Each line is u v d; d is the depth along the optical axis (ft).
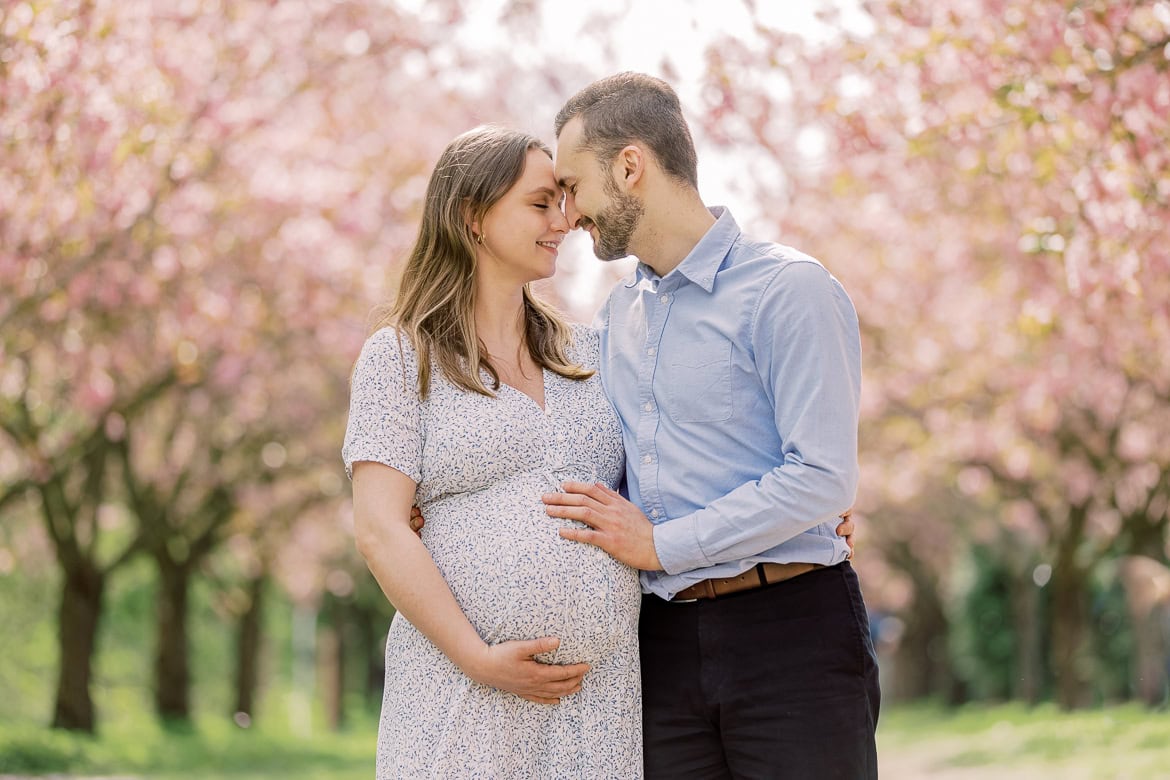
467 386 10.25
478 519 10.04
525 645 9.64
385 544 9.79
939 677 96.12
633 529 10.18
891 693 110.73
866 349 41.96
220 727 59.77
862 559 87.15
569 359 11.00
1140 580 49.85
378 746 10.27
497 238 10.52
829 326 10.06
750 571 10.27
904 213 31.53
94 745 44.19
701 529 10.02
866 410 46.01
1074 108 18.93
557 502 10.10
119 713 76.23
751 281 10.39
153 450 52.11
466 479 10.16
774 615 10.21
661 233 10.78
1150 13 18.43
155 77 27.09
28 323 30.86
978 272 34.68
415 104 36.22
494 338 10.71
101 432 41.65
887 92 22.17
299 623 119.34
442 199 10.58
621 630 10.15
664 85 10.93
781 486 9.86
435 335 10.37
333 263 36.60
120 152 25.77
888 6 21.07
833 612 10.25
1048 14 18.57
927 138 21.75
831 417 9.95
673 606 10.53
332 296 36.91
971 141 21.77
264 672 97.14
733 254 10.65
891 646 113.80
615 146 10.57
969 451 46.06
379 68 31.83
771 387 10.28
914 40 21.53
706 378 10.44
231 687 83.51
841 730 10.05
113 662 79.30
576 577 9.90
